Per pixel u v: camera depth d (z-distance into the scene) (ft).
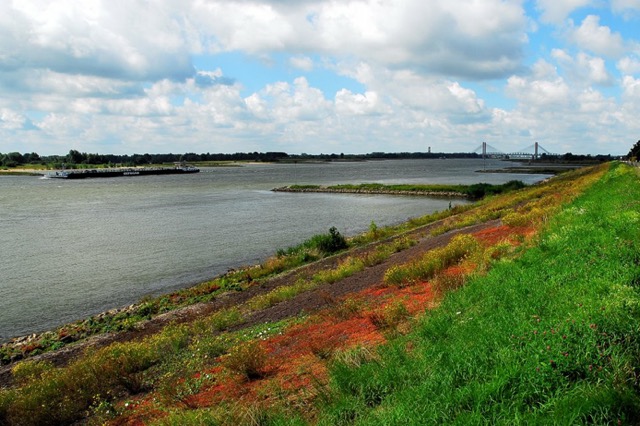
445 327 22.17
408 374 18.51
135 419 24.89
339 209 183.42
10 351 47.65
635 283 21.79
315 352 26.84
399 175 481.05
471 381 15.71
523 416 13.14
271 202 215.92
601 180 102.12
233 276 74.23
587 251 29.45
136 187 334.03
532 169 538.88
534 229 49.42
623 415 12.32
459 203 204.03
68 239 118.32
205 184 363.35
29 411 26.94
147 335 47.52
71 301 67.51
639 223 33.01
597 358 14.84
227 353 33.71
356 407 17.70
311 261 80.48
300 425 17.93
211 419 20.76
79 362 34.22
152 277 80.23
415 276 41.83
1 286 75.56
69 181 433.07
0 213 177.78
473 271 34.06
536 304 21.36
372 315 31.09
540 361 15.31
